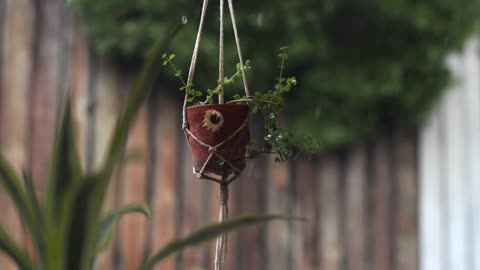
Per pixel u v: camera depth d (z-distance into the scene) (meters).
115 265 6.44
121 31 6.30
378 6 7.14
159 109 6.77
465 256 7.92
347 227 7.54
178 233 6.75
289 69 7.10
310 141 3.11
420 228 7.78
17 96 6.18
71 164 2.10
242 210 7.07
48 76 6.30
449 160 7.93
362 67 7.23
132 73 6.65
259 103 2.94
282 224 7.25
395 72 7.19
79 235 1.89
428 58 7.39
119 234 6.48
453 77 7.65
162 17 6.34
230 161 2.87
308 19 6.89
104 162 1.86
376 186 7.68
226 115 2.85
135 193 6.58
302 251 7.31
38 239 1.93
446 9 7.38
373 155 7.68
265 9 6.68
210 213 6.91
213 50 6.41
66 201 1.93
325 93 7.16
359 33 7.24
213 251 6.92
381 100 7.45
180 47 6.29
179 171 6.80
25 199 1.97
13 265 5.95
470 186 7.99
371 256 7.61
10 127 6.14
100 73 6.52
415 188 7.79
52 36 6.35
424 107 7.58
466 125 7.99
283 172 7.30
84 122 6.39
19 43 6.22
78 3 6.26
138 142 6.63
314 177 7.45
